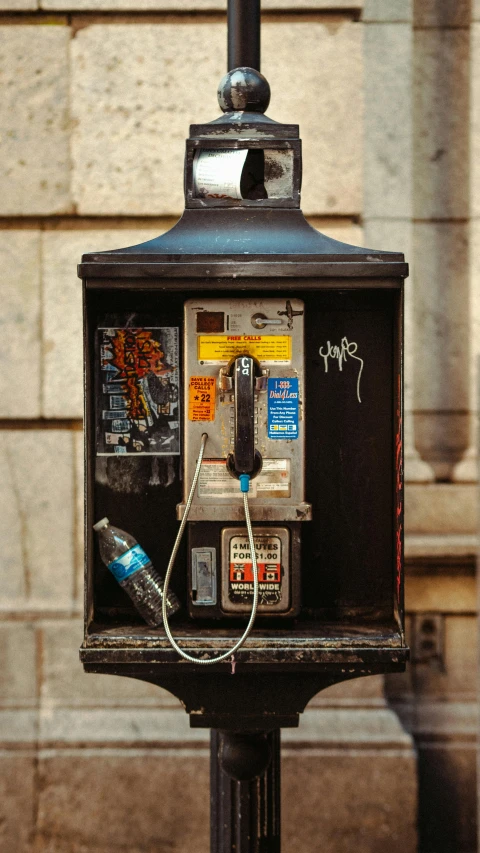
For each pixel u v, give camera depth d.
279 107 3.32
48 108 3.33
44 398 3.36
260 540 2.11
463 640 3.47
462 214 3.49
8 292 3.35
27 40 3.31
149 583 2.16
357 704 3.35
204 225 2.09
